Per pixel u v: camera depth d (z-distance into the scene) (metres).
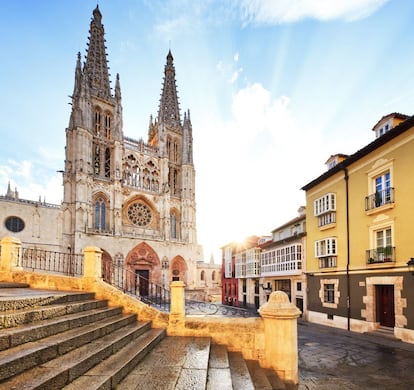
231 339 9.06
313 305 25.66
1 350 4.84
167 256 52.19
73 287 10.96
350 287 21.06
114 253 45.47
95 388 4.59
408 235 16.56
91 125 47.84
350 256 21.38
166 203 54.72
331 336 18.58
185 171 61.19
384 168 18.70
